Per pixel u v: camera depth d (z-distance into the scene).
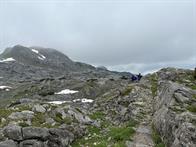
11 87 135.38
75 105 53.56
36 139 25.38
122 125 32.72
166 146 23.20
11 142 24.33
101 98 51.59
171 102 26.91
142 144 24.70
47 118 30.64
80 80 109.12
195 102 26.23
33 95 97.94
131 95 42.72
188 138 19.95
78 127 30.61
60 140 26.41
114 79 100.31
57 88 100.69
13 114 29.88
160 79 49.62
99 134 30.03
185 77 44.97
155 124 28.34
